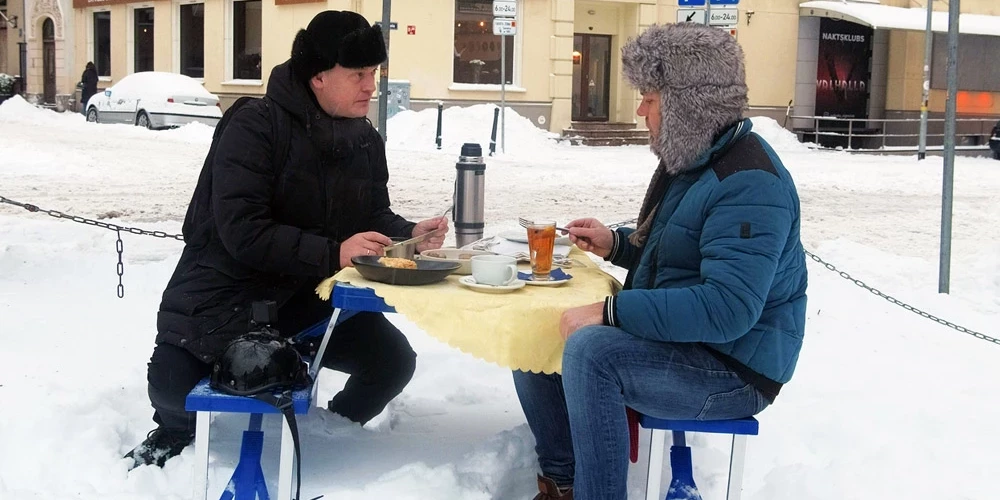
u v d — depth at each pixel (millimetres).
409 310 3109
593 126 26156
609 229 3873
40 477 3584
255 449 3299
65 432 3865
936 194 15953
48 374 4680
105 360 4988
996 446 4371
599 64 27125
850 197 15266
